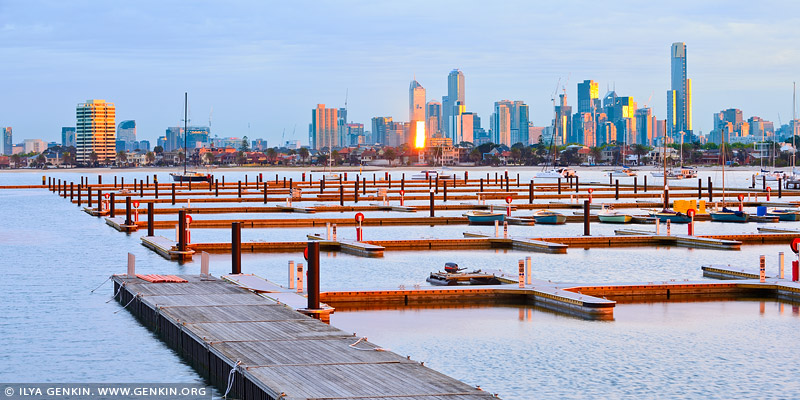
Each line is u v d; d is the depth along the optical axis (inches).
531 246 2493.8
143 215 3816.4
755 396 1019.9
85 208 4328.3
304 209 3973.9
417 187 6688.0
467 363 1168.8
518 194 5177.2
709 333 1334.9
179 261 2241.6
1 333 1355.8
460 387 905.5
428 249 2504.9
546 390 1045.8
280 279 1913.1
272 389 894.4
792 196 5152.6
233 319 1268.5
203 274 1715.1
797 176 7401.6
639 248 2536.9
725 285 1644.9
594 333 1337.4
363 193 5580.7
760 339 1298.0
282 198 5113.2
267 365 993.5
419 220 3457.2
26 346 1277.1
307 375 949.8
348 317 1460.4
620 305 1556.3
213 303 1405.0
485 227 3238.2
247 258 2309.3
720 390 1043.3
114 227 3294.8
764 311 1499.8
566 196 4945.9
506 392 1039.0
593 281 1882.4
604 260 2253.9
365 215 3742.6
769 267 2060.8
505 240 2583.7
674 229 3142.2
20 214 4077.3
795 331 1348.4
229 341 1119.0
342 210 4072.3
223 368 1045.8
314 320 1263.5
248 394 962.7
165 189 6309.1
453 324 1405.0
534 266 2134.6
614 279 1919.3
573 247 2561.5
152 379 1114.1
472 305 1562.5
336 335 1157.1
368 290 1582.2
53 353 1237.1
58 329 1384.1
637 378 1095.0
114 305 1593.3
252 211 4023.1
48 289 1784.0
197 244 2448.3
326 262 2209.6
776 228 3014.3
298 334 1163.3
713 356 1200.2
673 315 1469.0
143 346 1275.8
